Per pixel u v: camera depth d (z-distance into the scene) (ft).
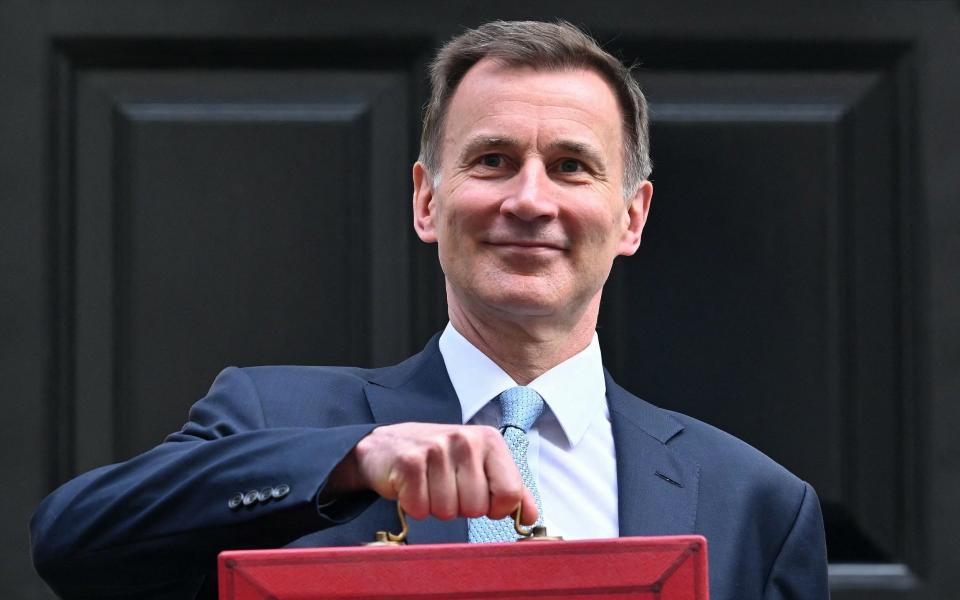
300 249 22.61
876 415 22.66
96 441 22.22
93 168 22.56
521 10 22.89
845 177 23.00
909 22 23.11
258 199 22.66
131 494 14.08
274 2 22.79
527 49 16.25
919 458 22.52
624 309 22.68
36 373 22.13
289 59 22.94
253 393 16.03
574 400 16.51
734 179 22.94
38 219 22.35
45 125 22.49
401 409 16.24
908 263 22.82
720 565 15.87
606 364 22.57
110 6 22.67
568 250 15.96
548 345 16.42
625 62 23.07
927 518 22.40
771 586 16.31
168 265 22.50
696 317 22.72
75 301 22.39
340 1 22.82
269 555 11.75
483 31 16.65
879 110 23.09
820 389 22.71
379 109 22.85
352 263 22.62
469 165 16.10
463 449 12.96
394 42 22.85
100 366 22.30
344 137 22.79
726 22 23.06
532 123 15.96
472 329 16.60
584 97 16.26
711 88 23.12
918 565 22.43
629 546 12.00
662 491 16.15
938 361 22.62
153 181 22.62
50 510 14.64
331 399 16.22
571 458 16.37
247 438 13.97
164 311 22.43
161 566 14.19
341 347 22.49
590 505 16.11
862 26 23.09
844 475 22.59
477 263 15.90
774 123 23.02
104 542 14.11
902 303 22.77
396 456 12.93
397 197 22.71
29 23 22.61
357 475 13.42
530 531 12.96
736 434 22.62
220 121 22.74
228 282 22.52
